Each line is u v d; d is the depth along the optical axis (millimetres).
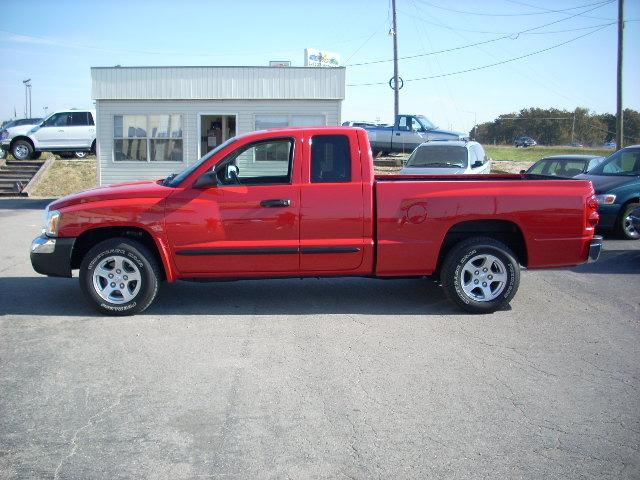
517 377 5094
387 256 6762
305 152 6746
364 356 5551
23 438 4043
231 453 3871
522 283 8516
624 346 5875
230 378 5039
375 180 7176
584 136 85938
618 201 12047
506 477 3613
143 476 3607
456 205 6719
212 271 6758
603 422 4309
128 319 6668
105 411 4438
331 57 27781
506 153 47812
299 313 6910
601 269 9461
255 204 6637
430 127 27219
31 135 26000
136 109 18625
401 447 3951
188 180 6750
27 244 11562
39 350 5680
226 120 19500
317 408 4500
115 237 6918
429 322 6605
